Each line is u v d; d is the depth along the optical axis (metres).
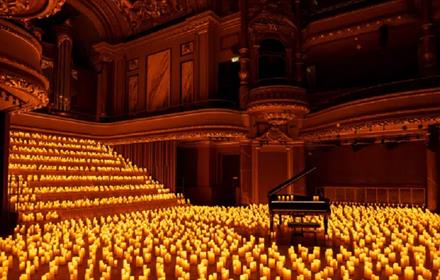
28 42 8.05
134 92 22.70
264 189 17.58
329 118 15.54
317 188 19.97
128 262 7.45
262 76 18.12
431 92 11.77
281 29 17.08
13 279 6.18
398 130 15.48
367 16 16.12
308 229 11.03
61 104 22.81
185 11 20.78
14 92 8.30
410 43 17.62
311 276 6.43
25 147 16.75
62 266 7.12
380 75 18.62
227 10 20.28
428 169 14.44
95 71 26.67
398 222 11.98
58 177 14.95
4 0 5.86
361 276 6.36
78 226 11.28
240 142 18.11
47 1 6.05
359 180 19.03
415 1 14.84
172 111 19.84
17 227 10.33
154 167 20.20
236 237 9.78
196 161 21.72
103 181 16.83
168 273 6.63
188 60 20.34
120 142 21.12
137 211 15.02
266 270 6.20
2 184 10.25
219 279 6.21
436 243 8.80
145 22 22.56
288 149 17.59
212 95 19.45
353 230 10.39
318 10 18.95
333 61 20.00
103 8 23.05
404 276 6.10
